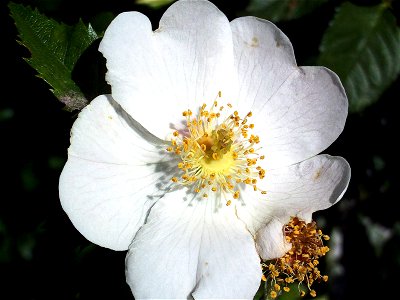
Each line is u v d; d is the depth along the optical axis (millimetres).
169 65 72
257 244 71
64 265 80
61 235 78
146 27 70
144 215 71
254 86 75
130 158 71
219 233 72
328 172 72
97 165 69
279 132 75
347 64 85
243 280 68
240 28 73
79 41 76
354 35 85
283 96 75
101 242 68
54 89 73
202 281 68
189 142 73
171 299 67
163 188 73
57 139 84
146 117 71
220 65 74
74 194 67
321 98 73
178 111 74
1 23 83
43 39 75
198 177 75
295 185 74
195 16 71
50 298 81
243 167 76
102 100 69
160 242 69
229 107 75
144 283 67
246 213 75
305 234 70
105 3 85
